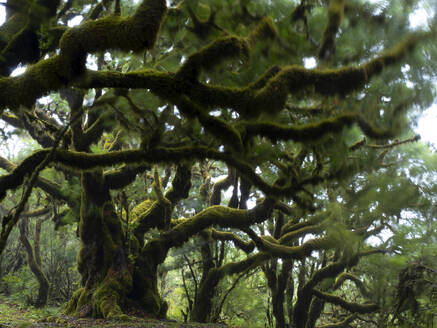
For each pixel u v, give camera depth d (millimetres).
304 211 9844
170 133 8406
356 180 12172
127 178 13828
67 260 23984
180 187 14961
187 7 5488
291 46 5453
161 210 15008
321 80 5441
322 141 6574
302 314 16578
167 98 5598
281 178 9945
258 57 5383
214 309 16781
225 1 5379
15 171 9406
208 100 5441
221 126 6086
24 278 23141
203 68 5289
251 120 5719
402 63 5828
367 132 6926
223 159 8883
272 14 5453
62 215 15672
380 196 11281
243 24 5535
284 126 6445
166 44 6336
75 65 5004
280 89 5254
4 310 16484
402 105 6711
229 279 17641
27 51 6207
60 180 15164
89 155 9430
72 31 4793
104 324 11570
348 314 19047
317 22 5730
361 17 5711
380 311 14711
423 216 12625
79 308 13562
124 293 13656
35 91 5145
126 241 14516
